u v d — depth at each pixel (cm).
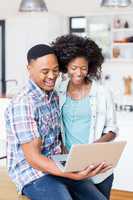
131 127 413
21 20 803
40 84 185
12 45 820
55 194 180
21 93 185
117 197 412
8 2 813
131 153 416
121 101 793
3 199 375
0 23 830
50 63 181
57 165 177
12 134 187
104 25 804
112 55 797
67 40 206
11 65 824
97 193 202
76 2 805
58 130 198
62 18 823
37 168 178
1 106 330
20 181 189
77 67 205
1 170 466
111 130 227
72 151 170
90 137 218
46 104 188
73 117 215
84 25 823
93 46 210
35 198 185
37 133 179
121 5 529
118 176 426
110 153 182
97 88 223
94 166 181
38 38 790
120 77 801
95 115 219
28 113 180
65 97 214
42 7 551
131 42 780
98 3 789
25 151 178
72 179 188
